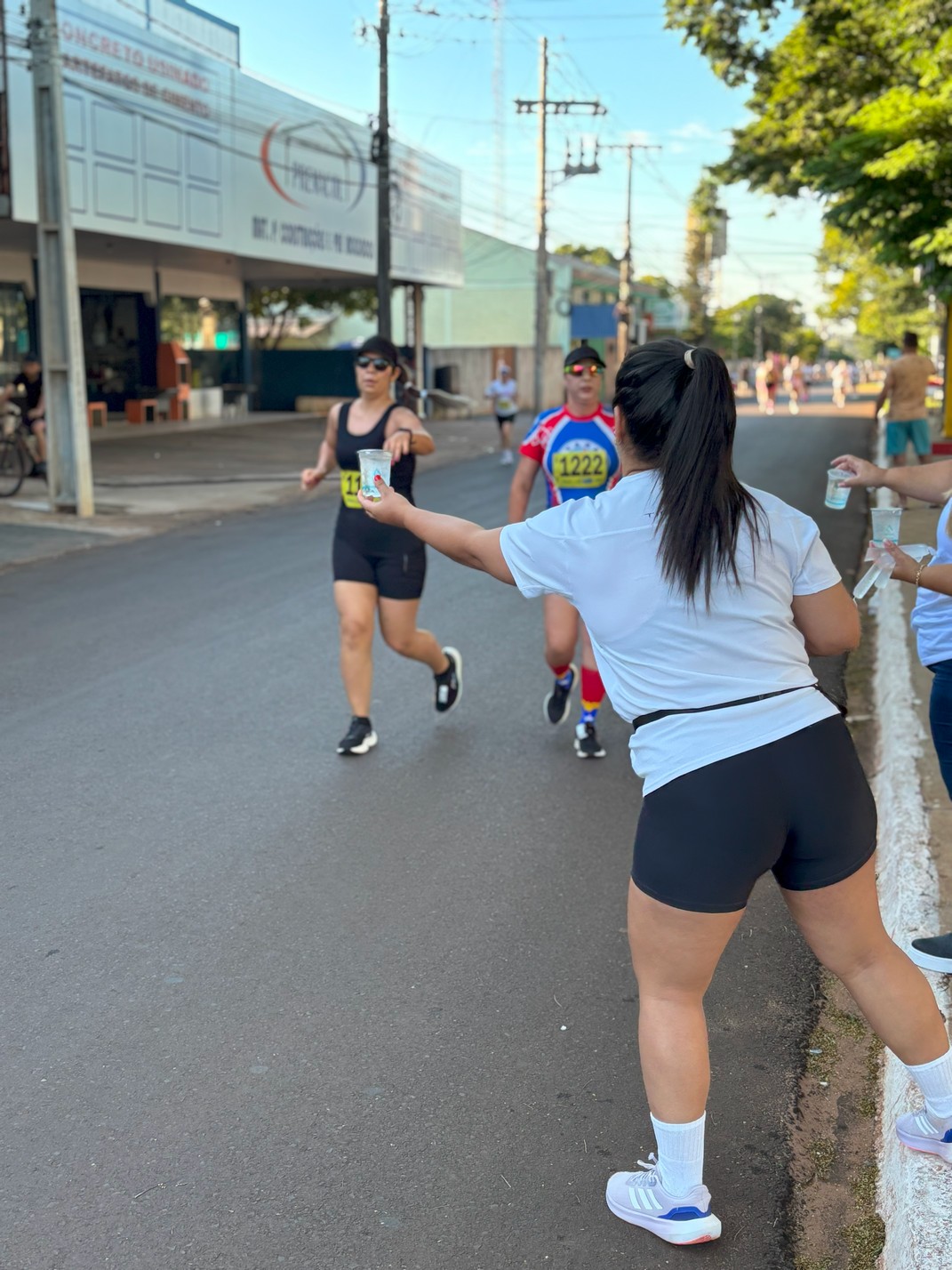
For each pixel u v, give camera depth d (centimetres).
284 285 3591
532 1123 309
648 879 245
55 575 1052
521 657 791
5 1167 287
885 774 552
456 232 3662
